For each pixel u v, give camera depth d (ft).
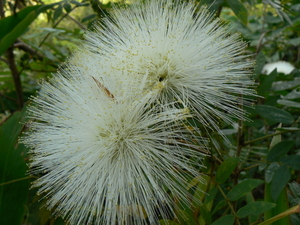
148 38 0.32
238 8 0.35
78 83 0.31
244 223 0.36
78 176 0.29
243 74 0.30
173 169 0.28
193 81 0.30
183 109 0.26
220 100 0.30
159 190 0.28
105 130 0.30
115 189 0.28
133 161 0.29
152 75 0.31
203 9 0.33
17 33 0.43
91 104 0.30
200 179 0.30
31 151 0.32
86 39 0.36
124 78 0.29
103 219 0.28
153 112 0.29
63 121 0.31
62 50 0.65
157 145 0.29
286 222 0.27
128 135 0.29
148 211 0.27
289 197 0.29
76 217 0.31
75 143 0.30
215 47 0.31
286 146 0.29
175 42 0.31
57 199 0.29
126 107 0.29
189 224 0.29
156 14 0.34
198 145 0.29
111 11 0.36
